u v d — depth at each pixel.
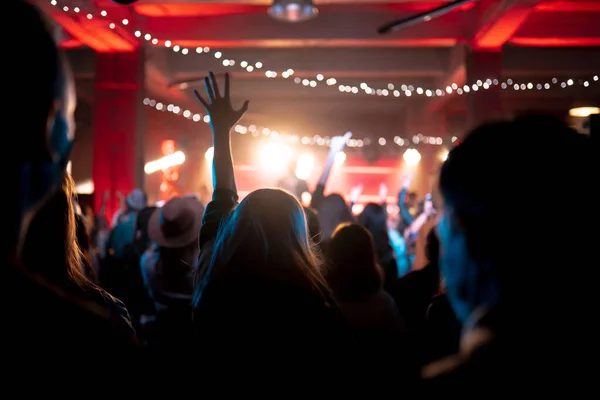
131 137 11.58
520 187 0.74
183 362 1.31
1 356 0.67
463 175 0.78
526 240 0.73
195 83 16.05
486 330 0.75
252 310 1.46
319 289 1.54
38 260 1.65
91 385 0.71
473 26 11.33
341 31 11.60
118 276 4.43
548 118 0.79
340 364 1.46
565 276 0.72
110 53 11.60
